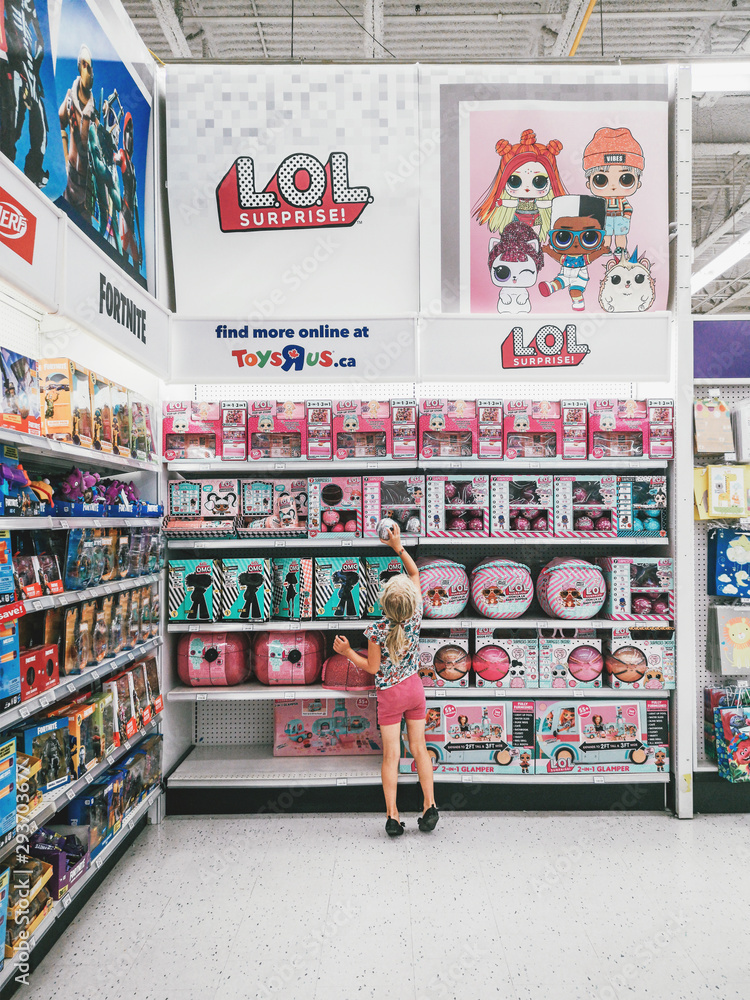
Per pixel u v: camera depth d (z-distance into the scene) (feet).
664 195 10.57
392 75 10.41
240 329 10.44
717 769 10.16
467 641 10.22
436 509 10.17
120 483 9.04
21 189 5.90
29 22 6.48
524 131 10.46
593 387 11.33
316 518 10.16
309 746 10.85
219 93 10.32
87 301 7.33
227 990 6.18
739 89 10.75
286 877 8.20
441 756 10.07
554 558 10.97
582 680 10.16
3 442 6.01
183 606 10.09
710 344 10.68
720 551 10.46
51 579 6.68
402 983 6.25
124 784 8.46
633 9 16.98
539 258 10.59
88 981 6.33
